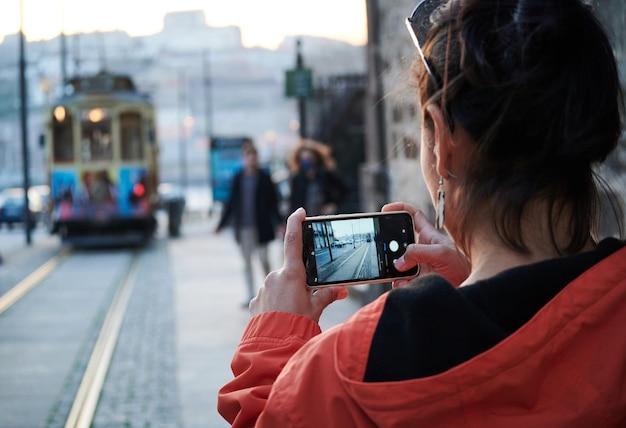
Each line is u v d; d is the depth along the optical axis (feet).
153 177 72.79
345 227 4.03
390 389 2.84
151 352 25.88
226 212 33.14
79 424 18.06
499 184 3.18
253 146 32.96
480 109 3.15
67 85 72.59
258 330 3.63
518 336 2.85
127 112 66.85
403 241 4.13
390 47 30.12
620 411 2.98
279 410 3.08
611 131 3.22
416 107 3.84
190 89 306.55
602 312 2.94
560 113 3.09
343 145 88.74
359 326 3.02
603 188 3.51
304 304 3.82
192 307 34.96
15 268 54.24
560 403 2.94
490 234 3.28
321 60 99.35
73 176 66.64
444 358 2.86
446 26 3.35
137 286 43.06
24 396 20.89
